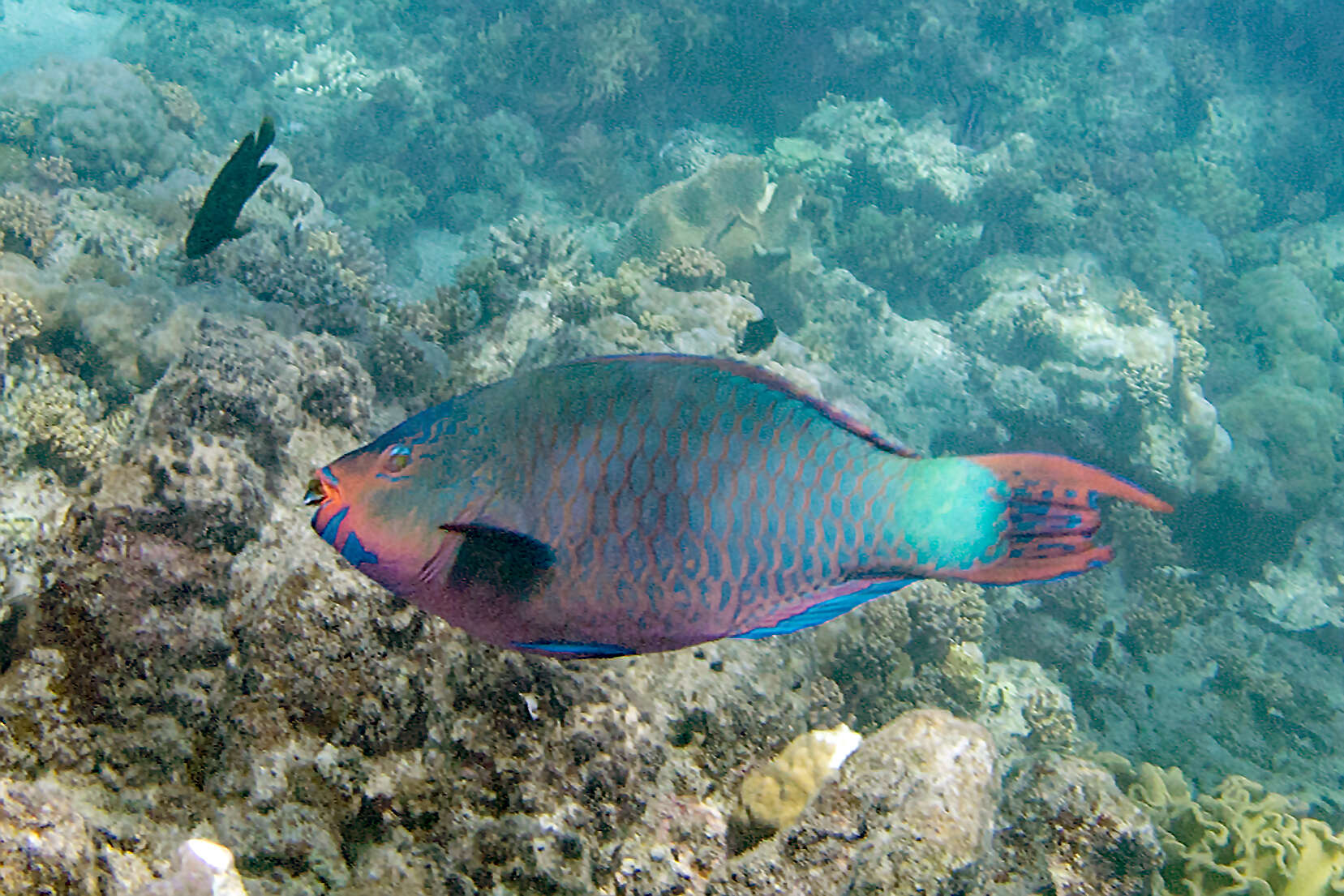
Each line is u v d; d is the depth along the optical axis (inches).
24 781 93.5
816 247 681.0
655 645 56.9
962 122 841.5
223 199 195.5
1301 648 570.9
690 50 749.3
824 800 127.0
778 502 54.2
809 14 769.6
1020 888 145.1
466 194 654.5
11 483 206.5
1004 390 593.3
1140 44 896.9
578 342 338.3
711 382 55.8
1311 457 625.9
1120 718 492.7
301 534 119.8
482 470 56.5
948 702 315.3
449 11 772.0
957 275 721.0
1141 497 48.8
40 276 253.0
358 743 107.5
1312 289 780.0
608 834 117.4
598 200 676.7
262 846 100.7
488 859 108.0
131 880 84.4
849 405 465.1
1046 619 512.1
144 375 258.5
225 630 112.3
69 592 106.3
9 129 419.5
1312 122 938.1
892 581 53.5
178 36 652.1
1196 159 851.4
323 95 677.3
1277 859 200.8
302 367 154.8
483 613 57.6
